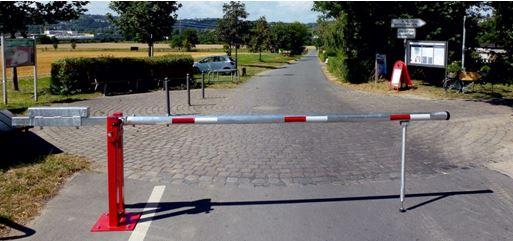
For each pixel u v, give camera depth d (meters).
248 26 47.00
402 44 23.53
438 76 22.53
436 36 22.16
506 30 17.47
